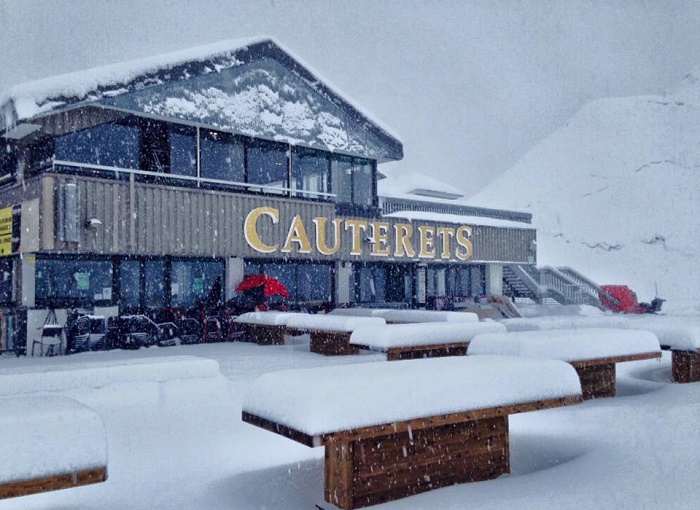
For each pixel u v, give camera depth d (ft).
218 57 59.62
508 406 16.40
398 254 75.82
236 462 18.39
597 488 14.79
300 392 14.24
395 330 34.83
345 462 14.25
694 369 32.45
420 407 14.90
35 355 49.21
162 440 20.89
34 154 53.06
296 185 67.62
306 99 67.92
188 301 59.06
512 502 14.01
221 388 30.19
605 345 27.30
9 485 10.38
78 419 11.36
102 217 50.62
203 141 59.82
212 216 58.03
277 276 66.23
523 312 90.58
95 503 15.02
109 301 54.34
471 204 100.78
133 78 53.42
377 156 74.23
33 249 49.11
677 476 15.57
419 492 15.33
